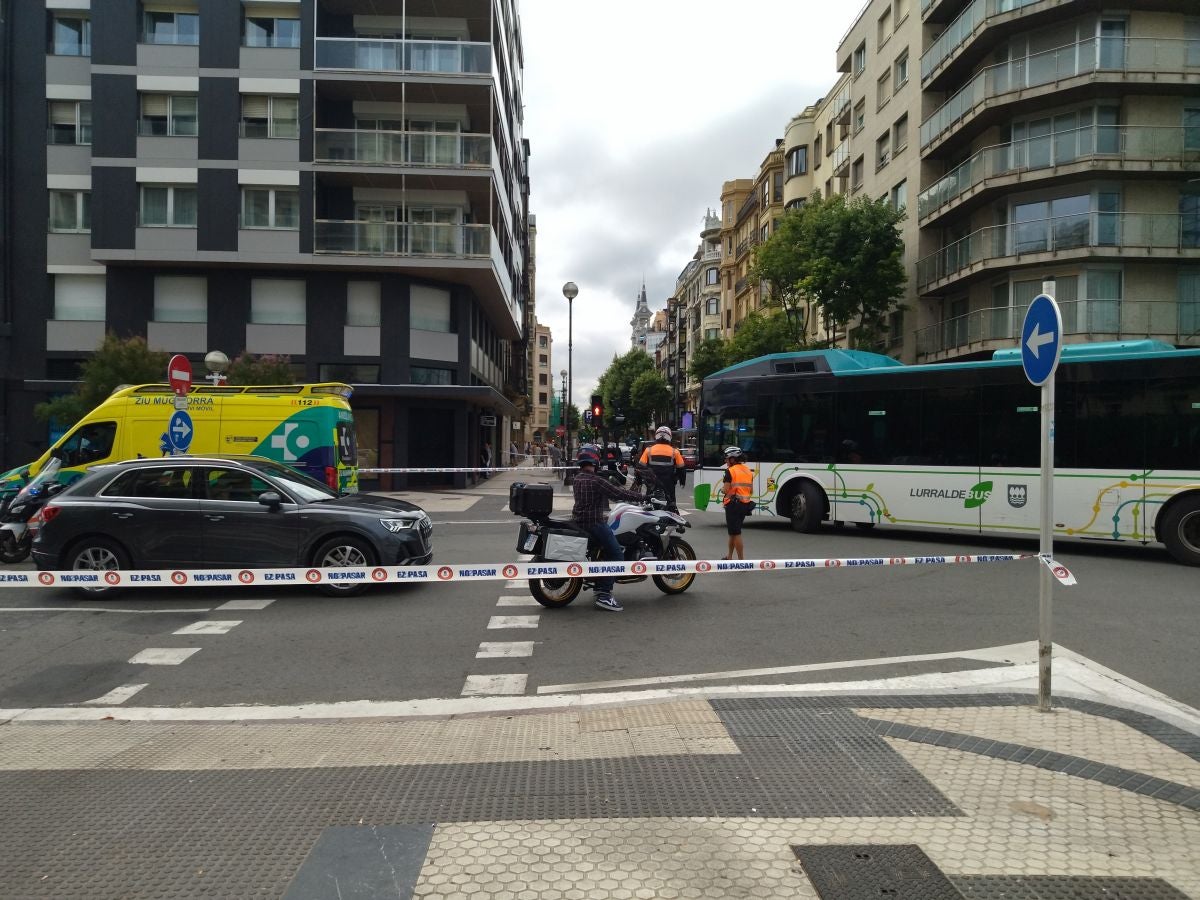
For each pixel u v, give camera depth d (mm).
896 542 13383
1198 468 10844
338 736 4625
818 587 9391
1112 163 22766
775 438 14891
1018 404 12297
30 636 7293
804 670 6082
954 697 5094
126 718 5137
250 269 27609
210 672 6219
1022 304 24625
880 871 2990
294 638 7211
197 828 3389
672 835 3266
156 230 26594
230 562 8789
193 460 9180
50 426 27625
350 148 27250
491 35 28062
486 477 36688
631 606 8414
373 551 8844
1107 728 4477
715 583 9656
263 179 26891
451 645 6957
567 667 6301
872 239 28188
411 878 2955
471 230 27766
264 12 27172
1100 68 22594
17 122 27422
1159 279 23375
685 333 92562
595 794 3670
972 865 3031
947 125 26734
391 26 29406
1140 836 3254
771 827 3326
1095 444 11516
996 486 12406
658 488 13180
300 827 3383
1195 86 22656
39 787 3865
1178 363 11016
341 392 13906
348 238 27188
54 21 27609
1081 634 7102
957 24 26109
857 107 35812
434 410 29484
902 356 30328
